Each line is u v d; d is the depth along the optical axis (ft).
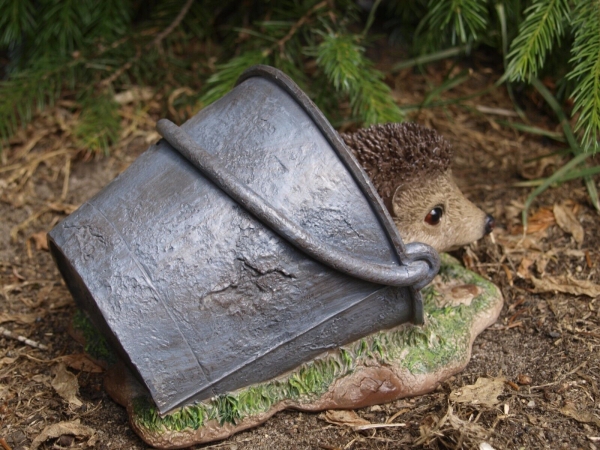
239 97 1.50
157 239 1.39
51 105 2.34
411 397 1.57
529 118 2.32
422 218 1.54
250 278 1.39
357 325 1.52
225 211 1.39
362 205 1.41
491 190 2.10
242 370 1.46
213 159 1.41
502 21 2.04
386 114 2.02
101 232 1.42
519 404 1.54
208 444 1.50
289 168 1.40
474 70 2.48
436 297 1.69
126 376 1.58
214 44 2.54
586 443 1.46
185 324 1.39
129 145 2.28
